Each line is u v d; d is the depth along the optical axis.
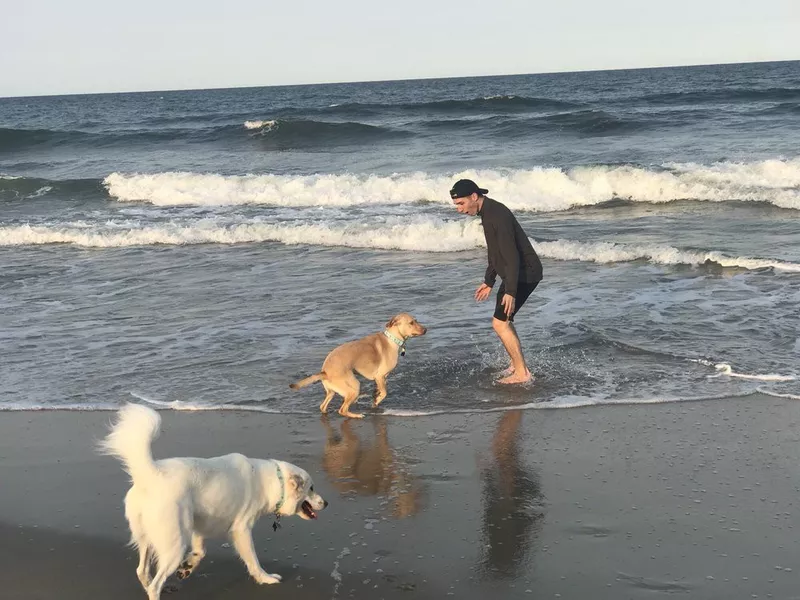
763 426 5.39
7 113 68.62
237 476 3.72
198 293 9.80
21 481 4.91
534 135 26.05
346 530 4.26
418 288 9.66
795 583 3.61
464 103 38.94
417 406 6.09
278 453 5.30
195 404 6.15
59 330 8.34
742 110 30.03
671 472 4.79
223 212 15.84
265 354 7.33
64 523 4.37
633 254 10.75
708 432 5.34
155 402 6.22
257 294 9.64
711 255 10.27
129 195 17.86
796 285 9.01
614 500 4.47
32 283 10.73
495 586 3.68
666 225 13.00
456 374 6.72
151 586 3.39
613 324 7.87
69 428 5.75
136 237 13.50
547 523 4.25
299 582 3.78
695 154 19.50
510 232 6.15
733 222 12.92
